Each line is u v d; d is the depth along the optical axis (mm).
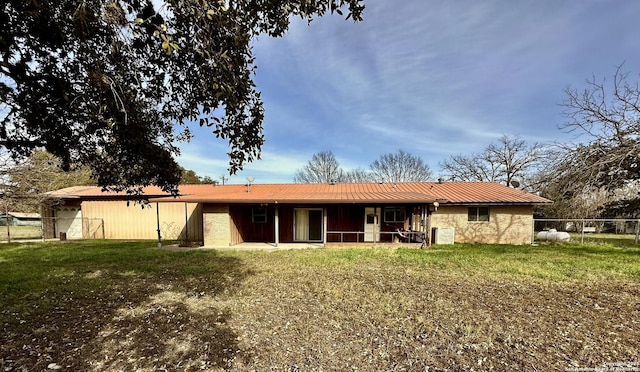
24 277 7633
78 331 4336
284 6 2588
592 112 11695
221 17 2305
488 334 4211
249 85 3039
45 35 2658
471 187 17406
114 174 4324
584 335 4160
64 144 3680
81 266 9023
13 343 3955
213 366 3400
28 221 26078
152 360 3529
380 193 14969
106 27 2627
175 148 4453
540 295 6000
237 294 6105
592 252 11352
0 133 3170
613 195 12422
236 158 3561
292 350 3775
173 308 5297
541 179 13016
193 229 17219
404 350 3770
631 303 5500
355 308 5266
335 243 13227
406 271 8086
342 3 2988
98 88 3062
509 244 14078
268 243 14180
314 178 41531
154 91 3551
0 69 2812
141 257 10578
